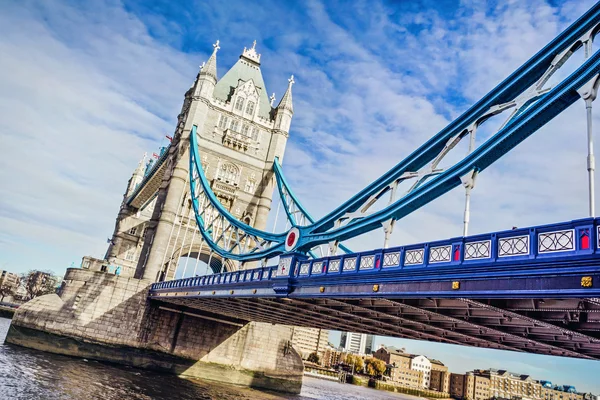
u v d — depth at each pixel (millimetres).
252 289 27250
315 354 168875
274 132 61094
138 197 77188
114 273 48250
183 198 54750
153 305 45844
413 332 25000
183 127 57469
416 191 18266
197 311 46875
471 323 17641
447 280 14844
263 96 64750
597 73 13320
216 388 41188
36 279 145750
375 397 82125
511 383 186750
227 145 58188
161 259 50750
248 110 61094
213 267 60844
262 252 31750
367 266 18781
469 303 15539
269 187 58688
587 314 13414
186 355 46156
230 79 63688
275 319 38219
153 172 66500
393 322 23531
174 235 53906
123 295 44969
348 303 21688
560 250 11625
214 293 32000
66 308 43438
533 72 16422
